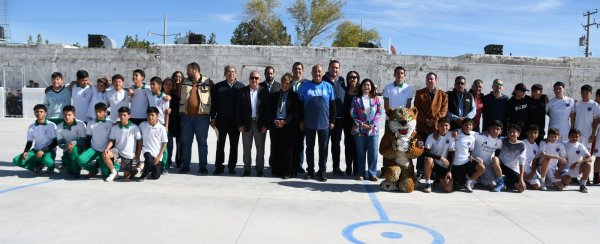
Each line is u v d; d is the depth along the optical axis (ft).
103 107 25.44
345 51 72.33
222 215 18.89
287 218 18.74
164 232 16.55
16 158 25.75
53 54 76.43
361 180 27.07
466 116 26.86
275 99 27.20
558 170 26.04
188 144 28.02
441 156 24.59
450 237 16.85
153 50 74.54
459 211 20.53
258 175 27.71
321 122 25.82
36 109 26.21
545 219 19.58
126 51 75.05
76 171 25.67
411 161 24.39
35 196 21.30
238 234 16.52
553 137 25.88
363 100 26.58
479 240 16.61
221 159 28.07
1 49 77.10
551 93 72.54
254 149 41.39
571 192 25.40
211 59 73.36
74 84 29.09
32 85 76.28
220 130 27.66
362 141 26.63
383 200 22.22
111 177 25.13
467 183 24.50
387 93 27.68
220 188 23.93
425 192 24.21
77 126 26.20
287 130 26.58
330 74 27.55
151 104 27.37
